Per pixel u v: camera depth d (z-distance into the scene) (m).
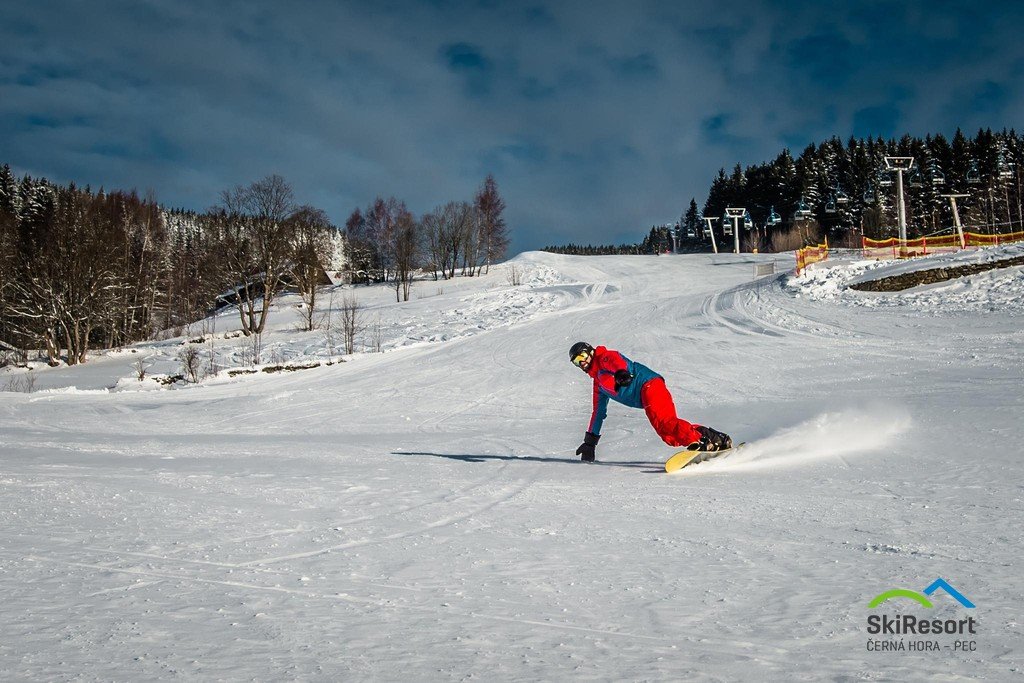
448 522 4.82
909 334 22.73
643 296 46.69
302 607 3.08
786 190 113.00
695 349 24.75
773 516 4.66
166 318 65.50
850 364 19.42
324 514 5.09
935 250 42.66
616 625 2.82
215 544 4.21
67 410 22.38
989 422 8.65
